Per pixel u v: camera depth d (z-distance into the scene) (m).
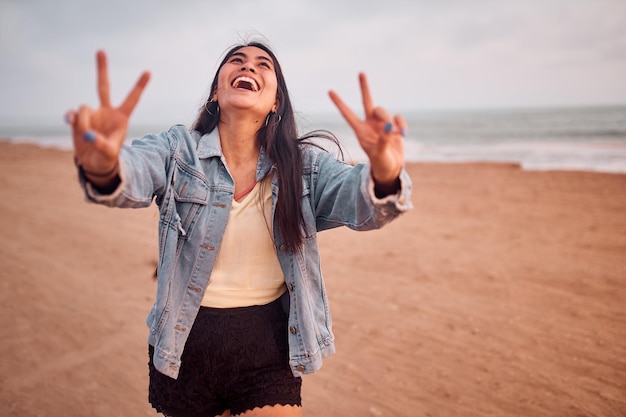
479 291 5.32
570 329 4.34
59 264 6.41
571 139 33.59
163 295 1.85
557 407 3.20
